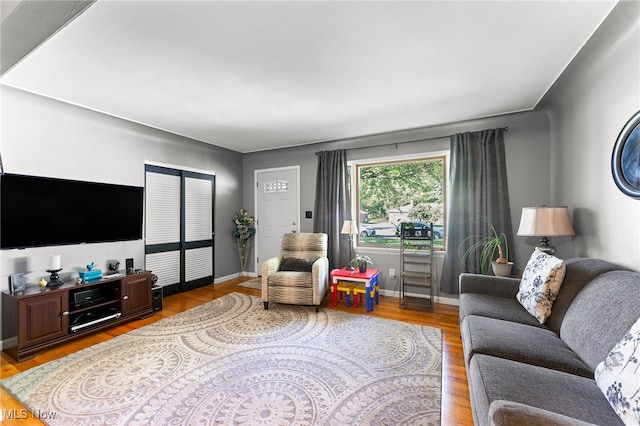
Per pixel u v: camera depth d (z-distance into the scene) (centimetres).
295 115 328
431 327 294
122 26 169
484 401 113
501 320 189
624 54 179
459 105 299
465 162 350
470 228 345
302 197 480
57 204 287
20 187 263
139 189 357
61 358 234
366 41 188
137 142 368
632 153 169
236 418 165
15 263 263
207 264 470
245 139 433
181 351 244
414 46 194
